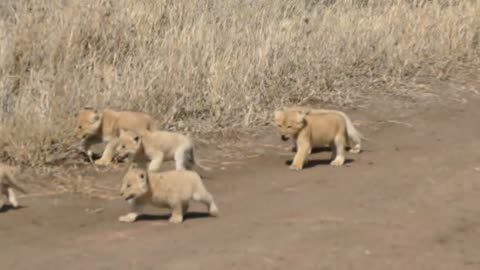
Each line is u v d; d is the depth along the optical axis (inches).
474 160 593.6
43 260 401.7
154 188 456.1
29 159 549.0
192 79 670.5
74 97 604.7
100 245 423.2
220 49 721.0
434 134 668.1
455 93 768.9
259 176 556.4
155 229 449.4
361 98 735.1
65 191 513.7
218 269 394.0
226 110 657.6
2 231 445.4
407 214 483.8
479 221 478.3
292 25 786.8
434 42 842.8
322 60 761.6
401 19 862.5
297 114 569.0
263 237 437.4
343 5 871.7
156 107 636.1
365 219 472.1
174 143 534.0
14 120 567.2
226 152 604.7
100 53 686.5
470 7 921.5
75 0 708.0
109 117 566.3
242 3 802.8
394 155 608.1
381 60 800.3
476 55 856.3
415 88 765.3
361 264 411.5
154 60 683.4
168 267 393.4
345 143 592.4
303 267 403.2
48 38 661.3
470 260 426.3
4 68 634.8
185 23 739.4
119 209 486.6
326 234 446.0
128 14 724.7
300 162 572.4
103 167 556.4
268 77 714.8
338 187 530.3
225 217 471.8
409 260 421.1
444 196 516.7
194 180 462.0
